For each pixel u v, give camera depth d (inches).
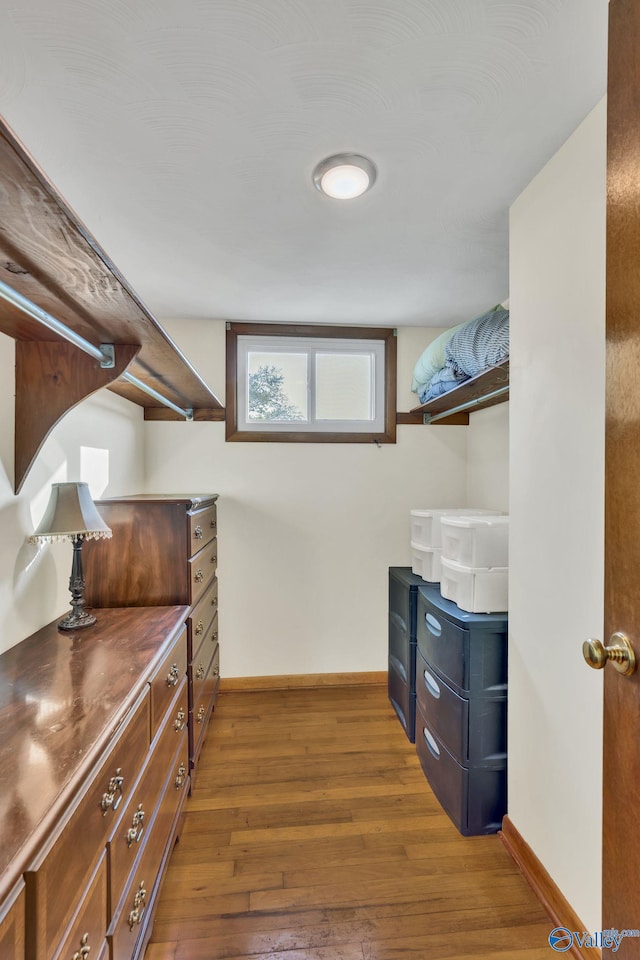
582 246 43.6
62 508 51.6
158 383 74.0
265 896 50.7
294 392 105.2
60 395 50.9
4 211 27.6
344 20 32.4
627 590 26.5
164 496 84.4
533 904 49.8
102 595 65.2
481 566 62.7
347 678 104.5
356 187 52.1
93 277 36.5
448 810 63.2
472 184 52.2
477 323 75.3
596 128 41.2
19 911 22.0
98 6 31.0
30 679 41.2
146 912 42.6
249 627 102.3
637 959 25.5
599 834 41.5
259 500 102.3
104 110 40.3
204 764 74.7
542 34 33.7
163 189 52.7
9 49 34.2
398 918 48.2
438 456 107.1
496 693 59.8
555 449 48.1
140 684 40.6
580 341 44.0
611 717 28.1
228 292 83.7
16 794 26.8
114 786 33.9
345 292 84.1
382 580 105.4
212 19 32.1
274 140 44.6
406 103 40.0
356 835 59.7
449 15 32.2
